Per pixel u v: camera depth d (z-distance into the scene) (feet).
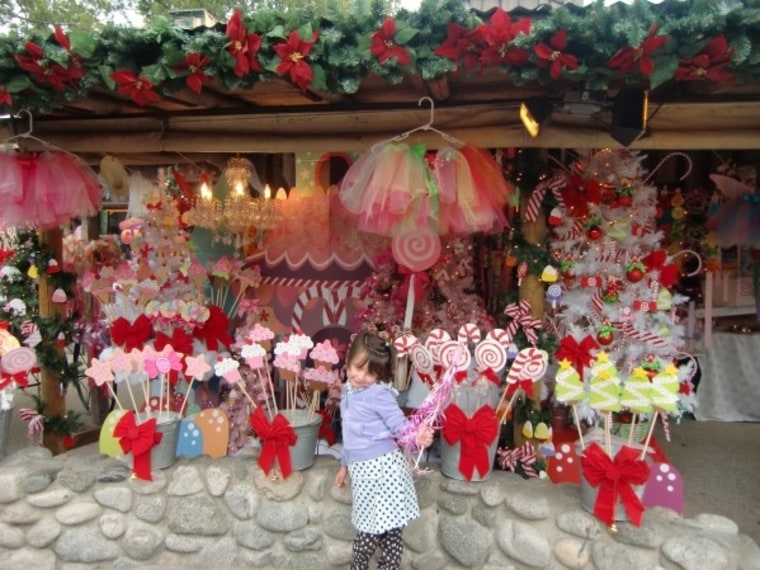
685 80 6.91
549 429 9.25
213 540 8.82
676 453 13.10
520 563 7.82
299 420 9.22
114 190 12.79
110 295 12.68
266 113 9.29
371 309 11.63
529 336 9.45
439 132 8.39
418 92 8.69
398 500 7.44
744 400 15.33
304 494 8.70
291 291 12.66
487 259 12.70
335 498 8.61
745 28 5.80
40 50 7.15
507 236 9.78
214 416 9.43
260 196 13.46
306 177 12.45
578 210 10.25
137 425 8.79
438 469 8.89
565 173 10.48
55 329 12.09
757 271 14.79
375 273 11.84
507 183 9.34
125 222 12.28
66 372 12.44
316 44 6.65
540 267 9.43
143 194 14.38
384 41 6.37
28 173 9.79
